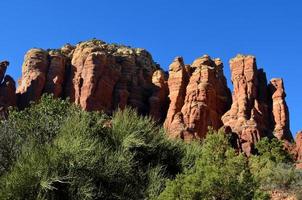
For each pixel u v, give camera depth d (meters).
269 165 21.84
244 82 83.31
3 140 14.91
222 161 13.76
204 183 12.23
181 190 12.18
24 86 80.38
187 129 71.94
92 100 78.31
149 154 15.31
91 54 83.06
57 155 12.96
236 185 12.34
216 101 81.56
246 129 72.38
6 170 13.89
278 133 77.50
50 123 17.19
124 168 13.66
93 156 13.43
